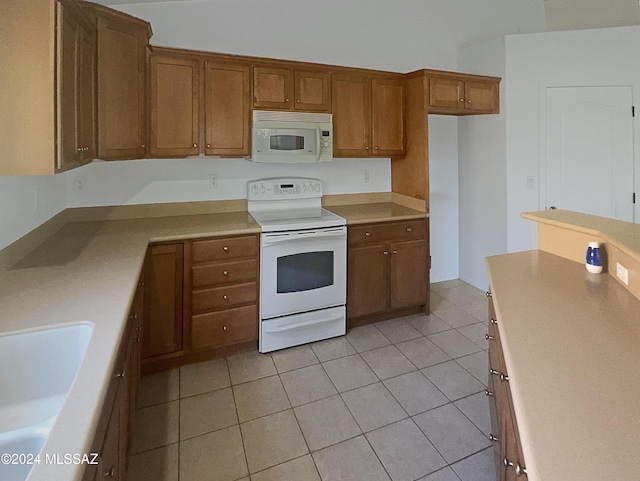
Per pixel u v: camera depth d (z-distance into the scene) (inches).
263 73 113.6
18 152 54.5
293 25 130.3
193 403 88.4
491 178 150.0
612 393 34.7
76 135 67.3
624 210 139.8
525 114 141.8
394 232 127.1
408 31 148.8
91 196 112.3
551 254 84.0
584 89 138.9
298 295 112.3
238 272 106.1
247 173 129.1
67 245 87.1
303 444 75.9
